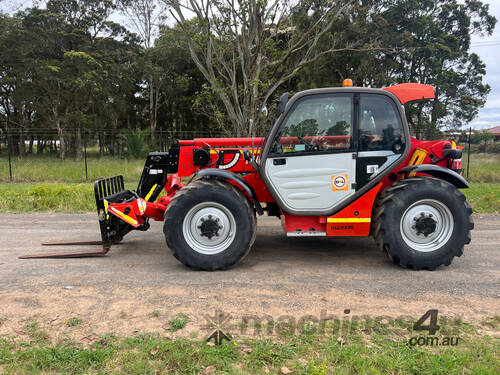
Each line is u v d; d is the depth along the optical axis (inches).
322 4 600.4
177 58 1320.1
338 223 169.6
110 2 1286.9
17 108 1413.6
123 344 104.0
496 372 91.1
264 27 559.5
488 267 173.6
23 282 154.6
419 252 165.6
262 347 102.0
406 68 1045.8
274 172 167.2
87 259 187.9
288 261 182.9
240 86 598.2
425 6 1052.5
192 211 166.1
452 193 163.5
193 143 193.3
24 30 1159.0
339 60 940.0
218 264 165.8
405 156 166.1
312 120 165.3
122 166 617.3
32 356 98.5
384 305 131.8
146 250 204.5
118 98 1389.0
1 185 478.9
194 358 97.7
